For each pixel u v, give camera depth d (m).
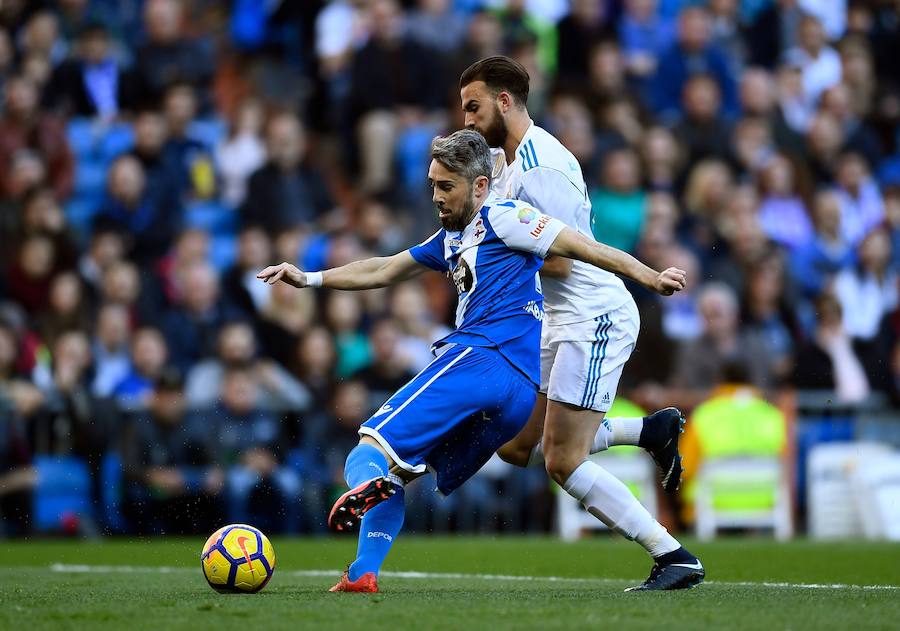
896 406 44.47
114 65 52.94
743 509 39.25
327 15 57.78
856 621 14.45
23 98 51.00
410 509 41.00
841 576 23.89
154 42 53.44
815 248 53.44
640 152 51.88
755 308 48.88
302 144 51.69
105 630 13.86
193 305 44.69
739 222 50.34
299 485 40.53
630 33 59.03
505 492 41.59
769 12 62.25
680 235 49.88
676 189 52.56
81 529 39.09
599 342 19.67
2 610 15.62
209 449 40.00
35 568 27.06
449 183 18.73
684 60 57.38
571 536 40.16
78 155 51.69
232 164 51.56
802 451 42.84
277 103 56.88
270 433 40.62
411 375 42.34
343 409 41.34
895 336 52.22
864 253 52.50
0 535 38.97
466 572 25.64
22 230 46.72
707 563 27.45
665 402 42.44
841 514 40.47
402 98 53.12
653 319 44.97
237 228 49.94
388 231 48.97
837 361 47.50
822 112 59.34
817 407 43.31
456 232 19.09
